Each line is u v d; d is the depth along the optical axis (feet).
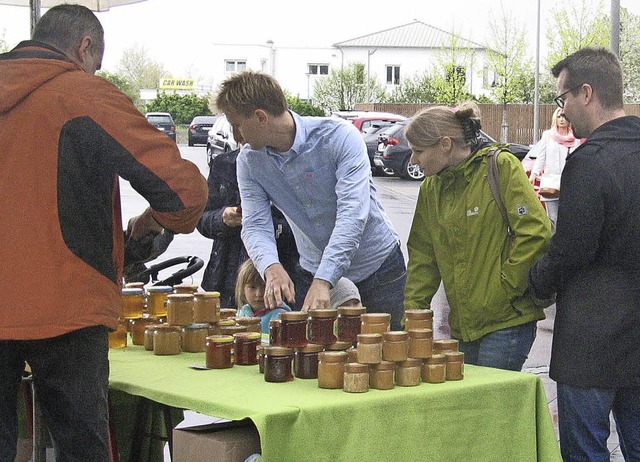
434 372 9.61
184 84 240.94
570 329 10.66
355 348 9.78
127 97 9.11
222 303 15.67
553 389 19.76
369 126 81.56
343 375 9.29
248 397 8.90
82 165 8.80
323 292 11.66
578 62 10.73
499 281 11.41
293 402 8.66
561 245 10.41
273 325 10.21
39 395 9.05
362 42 225.35
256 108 11.93
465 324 11.75
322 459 8.50
